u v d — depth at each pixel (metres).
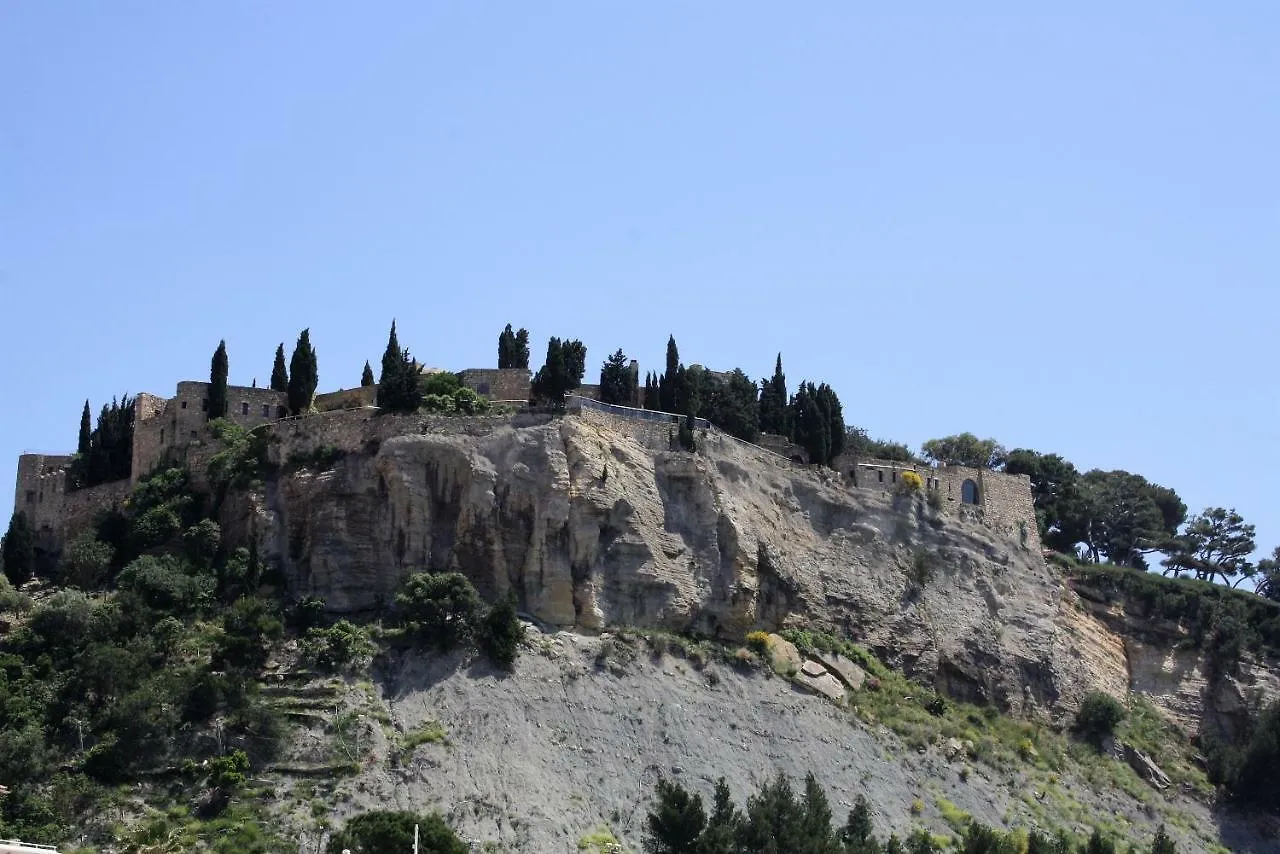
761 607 192.25
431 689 167.75
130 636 175.12
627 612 182.38
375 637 173.00
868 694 190.75
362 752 160.12
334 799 155.38
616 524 184.75
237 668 168.75
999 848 162.75
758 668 184.75
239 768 156.88
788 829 152.50
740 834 152.75
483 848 152.62
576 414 188.62
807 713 181.88
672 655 180.62
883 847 163.88
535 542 180.25
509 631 172.50
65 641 174.88
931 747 186.00
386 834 142.88
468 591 173.38
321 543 181.25
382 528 181.38
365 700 166.12
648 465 190.75
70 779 156.88
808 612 196.25
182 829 152.12
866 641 198.75
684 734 172.25
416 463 183.12
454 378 194.75
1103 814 191.12
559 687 171.12
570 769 164.00
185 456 196.75
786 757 175.25
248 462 188.75
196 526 186.62
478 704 166.62
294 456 187.88
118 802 155.25
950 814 177.12
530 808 158.00
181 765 158.50
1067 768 197.25
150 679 167.00
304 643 171.75
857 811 163.38
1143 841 188.62
